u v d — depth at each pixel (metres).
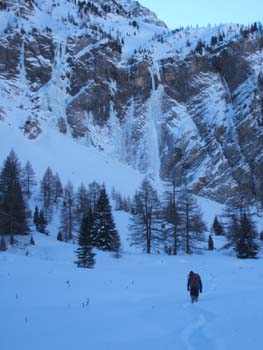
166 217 55.41
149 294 21.86
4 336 12.67
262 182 187.25
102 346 11.48
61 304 17.98
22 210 64.12
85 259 35.25
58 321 14.72
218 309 16.20
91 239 55.56
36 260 35.44
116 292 21.83
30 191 113.56
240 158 197.12
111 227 56.59
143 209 55.94
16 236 62.03
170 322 14.55
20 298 19.12
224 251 57.72
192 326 13.70
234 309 15.75
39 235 66.19
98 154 199.38
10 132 167.75
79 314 15.93
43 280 24.27
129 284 25.06
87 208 85.50
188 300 19.59
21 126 180.25
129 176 175.12
